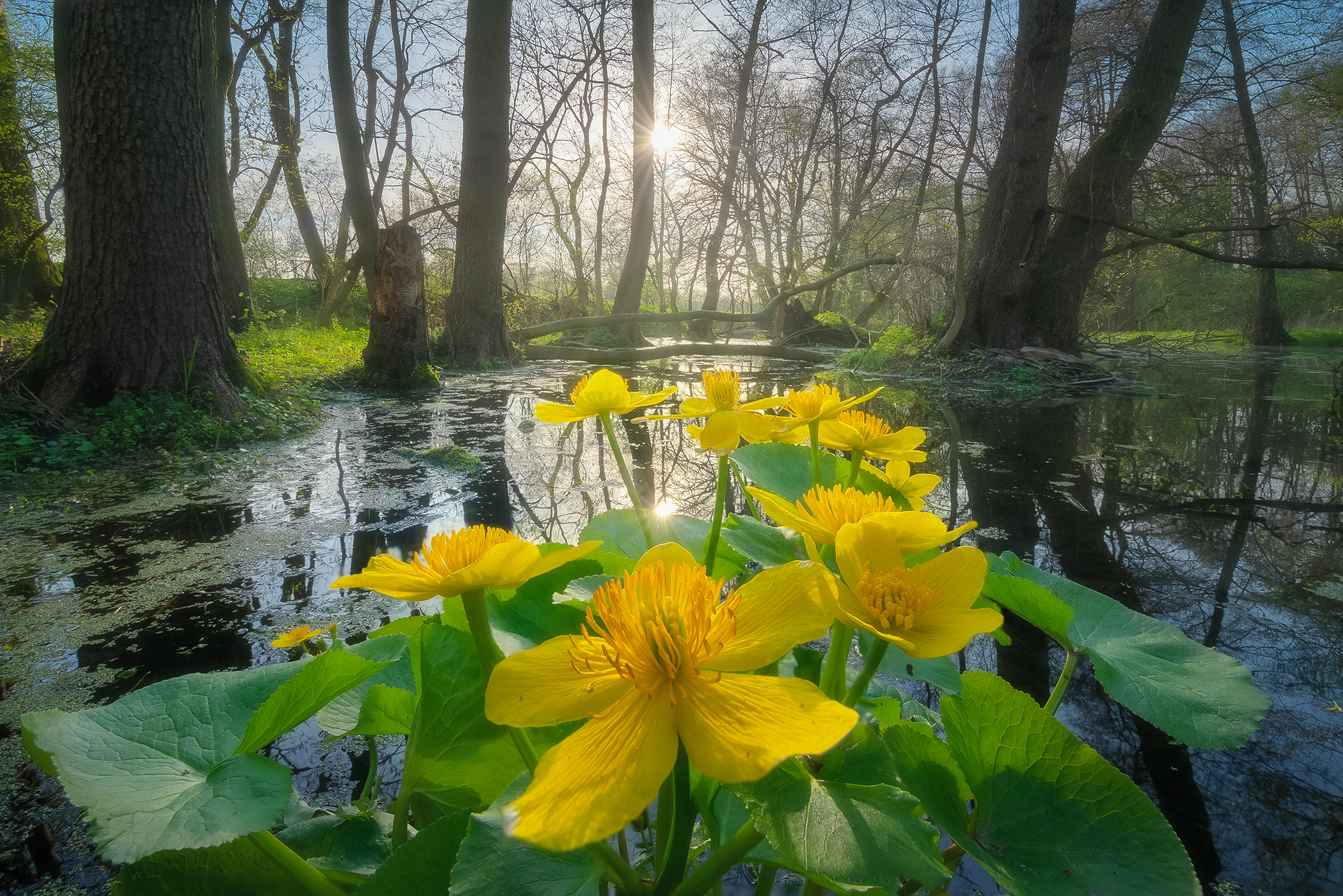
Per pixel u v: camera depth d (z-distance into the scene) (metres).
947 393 8.91
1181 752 1.42
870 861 0.53
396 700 0.94
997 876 0.63
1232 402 7.98
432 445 5.10
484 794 0.81
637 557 1.32
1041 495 3.65
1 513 3.31
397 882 0.67
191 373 5.08
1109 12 12.91
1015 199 10.54
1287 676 1.71
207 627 2.06
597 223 20.38
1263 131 16.80
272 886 0.77
